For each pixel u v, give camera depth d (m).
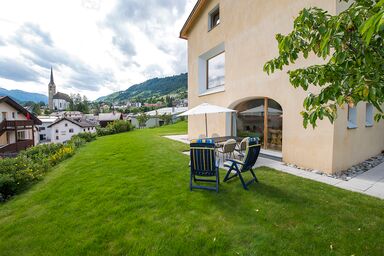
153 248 2.62
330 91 1.99
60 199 4.32
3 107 21.67
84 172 6.33
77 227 3.19
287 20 6.46
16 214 3.82
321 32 2.01
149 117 45.75
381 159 7.34
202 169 4.37
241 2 8.36
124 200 4.04
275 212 3.38
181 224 3.12
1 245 2.87
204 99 11.49
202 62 12.02
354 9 1.70
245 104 9.14
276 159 7.18
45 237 2.99
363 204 3.60
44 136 52.69
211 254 2.49
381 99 1.84
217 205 3.69
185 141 12.58
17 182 5.19
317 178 5.14
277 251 2.48
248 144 4.38
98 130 22.70
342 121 5.74
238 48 8.62
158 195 4.20
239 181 4.94
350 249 2.48
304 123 2.12
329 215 3.24
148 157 8.02
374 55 1.81
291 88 6.44
